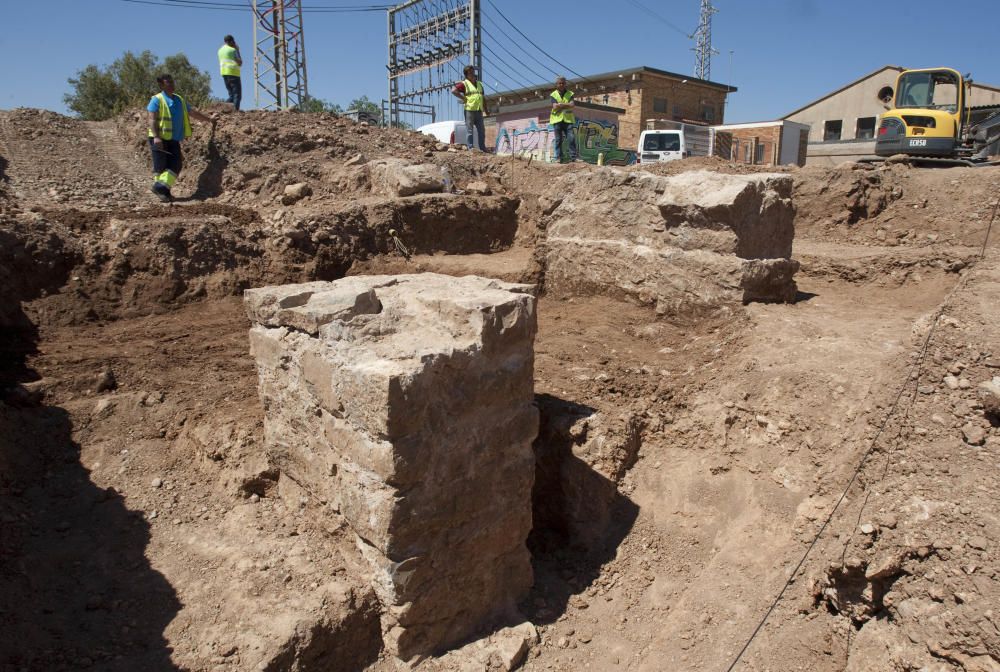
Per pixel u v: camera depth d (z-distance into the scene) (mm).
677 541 4562
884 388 4383
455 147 13891
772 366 5184
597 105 22828
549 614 4191
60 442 4660
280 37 17344
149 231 7430
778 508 4414
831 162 19156
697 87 33500
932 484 3523
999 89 25828
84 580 3637
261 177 10664
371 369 3227
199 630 3357
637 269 7012
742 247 6273
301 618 3412
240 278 7746
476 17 19234
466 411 3588
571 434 4902
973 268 5480
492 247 10625
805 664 3457
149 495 4336
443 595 3709
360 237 9070
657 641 3912
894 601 3230
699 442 5086
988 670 2762
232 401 5094
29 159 9969
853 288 7723
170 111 9258
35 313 6387
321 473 3855
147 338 6336
